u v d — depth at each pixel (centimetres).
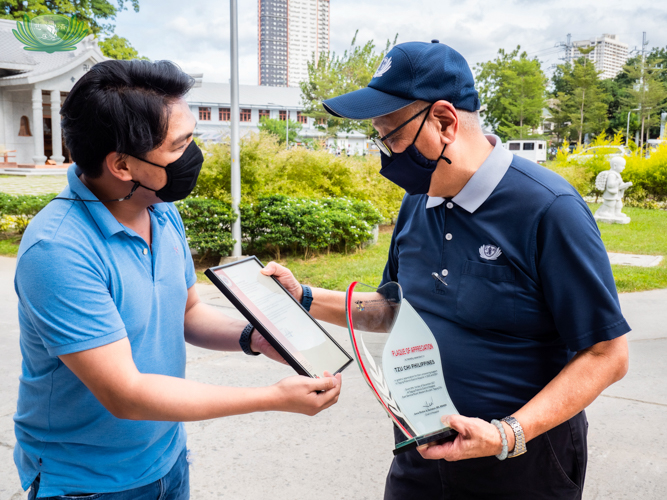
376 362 117
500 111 5400
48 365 115
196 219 748
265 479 265
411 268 149
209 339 157
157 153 111
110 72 106
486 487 137
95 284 107
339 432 312
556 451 133
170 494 140
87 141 108
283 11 17775
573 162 1758
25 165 2795
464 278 135
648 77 5847
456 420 115
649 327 497
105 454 122
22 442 125
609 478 267
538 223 125
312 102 3853
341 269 715
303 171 995
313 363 127
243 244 813
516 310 130
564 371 123
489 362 133
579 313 120
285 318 135
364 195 1052
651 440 301
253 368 404
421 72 124
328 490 257
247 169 838
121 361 107
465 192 132
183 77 114
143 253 123
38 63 2880
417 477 147
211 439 303
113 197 117
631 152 1747
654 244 970
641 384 374
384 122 130
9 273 729
